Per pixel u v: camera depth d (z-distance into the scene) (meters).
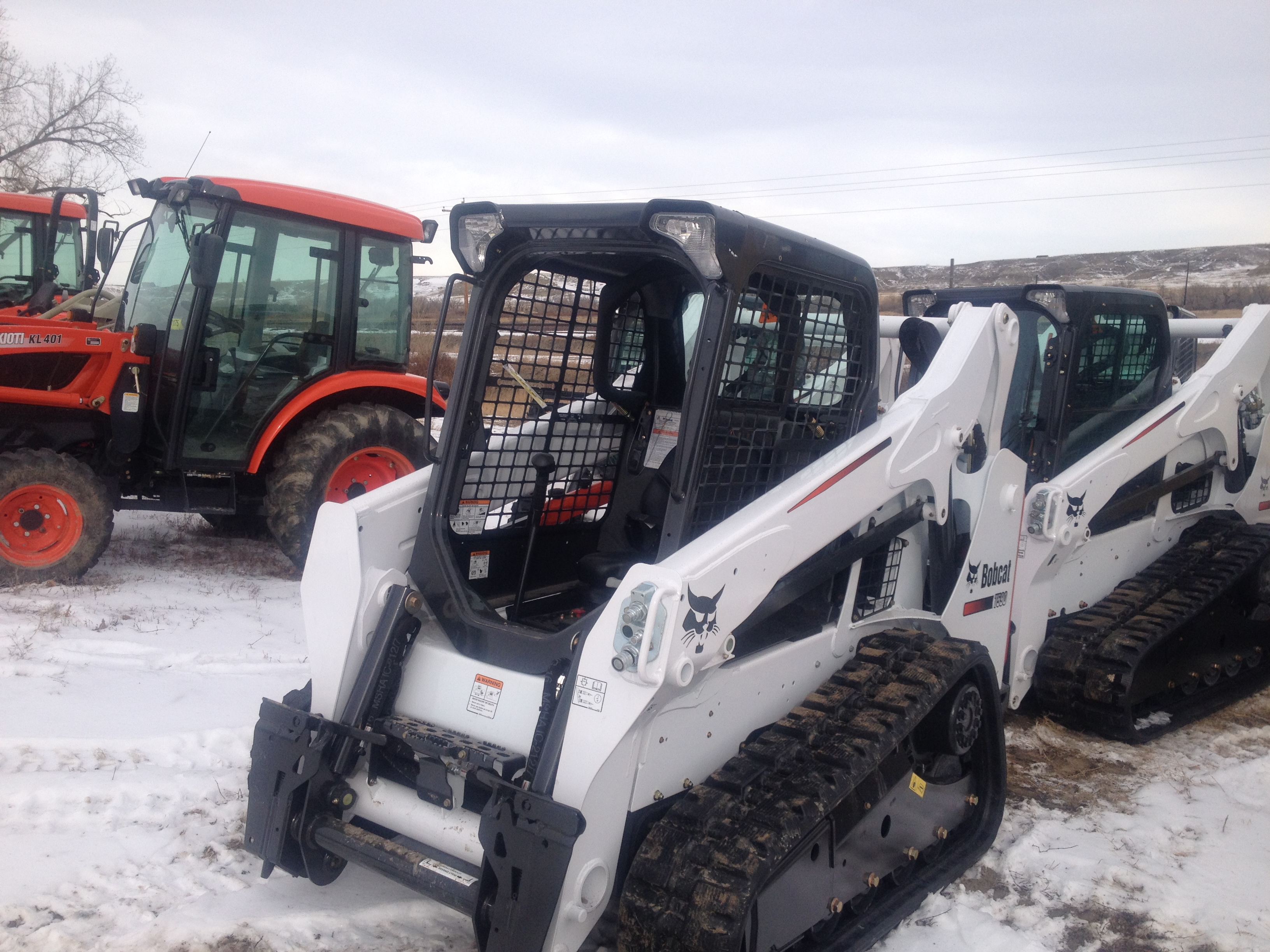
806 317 3.46
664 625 2.71
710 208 2.95
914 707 3.42
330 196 7.45
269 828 3.12
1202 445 5.96
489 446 3.63
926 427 3.79
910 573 4.12
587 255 3.56
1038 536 4.75
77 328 6.52
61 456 6.49
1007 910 3.59
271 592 6.93
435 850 3.02
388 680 3.24
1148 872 3.88
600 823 2.73
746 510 3.11
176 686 4.98
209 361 6.78
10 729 4.29
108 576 6.86
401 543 3.46
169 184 7.12
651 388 3.96
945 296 5.51
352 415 7.41
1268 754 5.22
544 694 2.94
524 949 2.61
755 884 2.69
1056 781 4.74
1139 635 5.16
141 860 3.48
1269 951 3.38
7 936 2.98
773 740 3.24
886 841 3.50
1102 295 5.20
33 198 9.90
